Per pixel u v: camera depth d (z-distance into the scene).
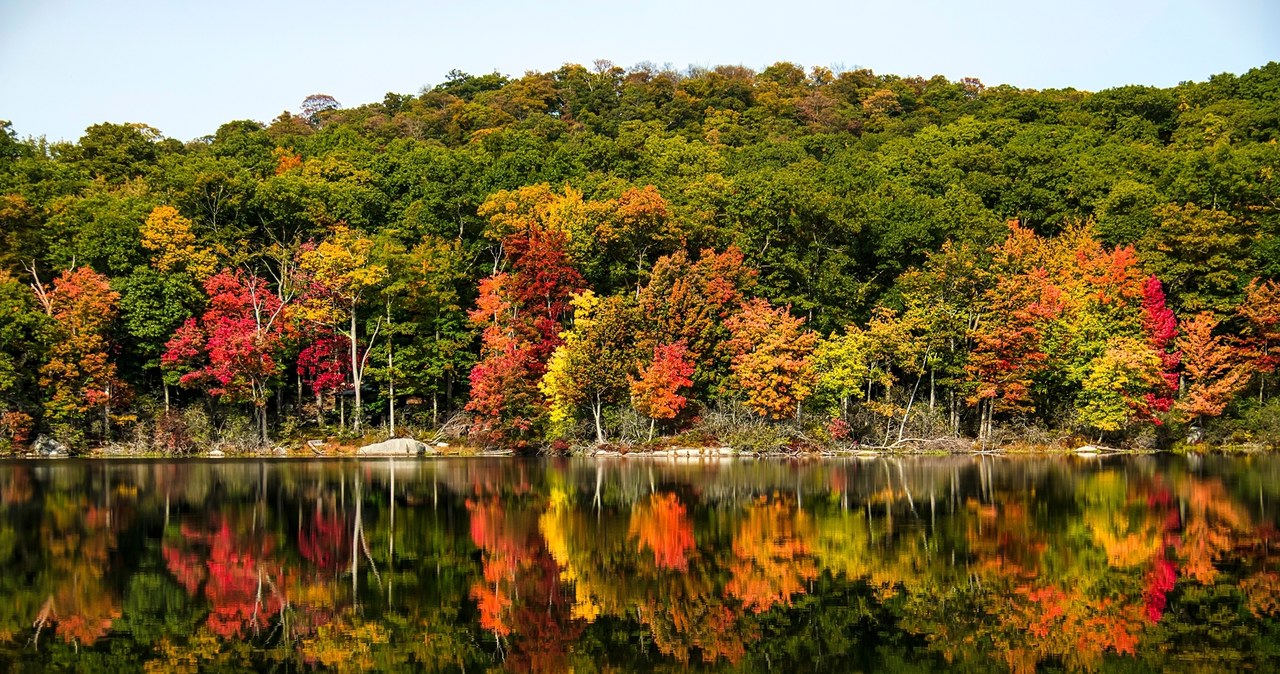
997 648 22.92
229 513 42.47
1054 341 76.94
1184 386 80.06
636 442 75.69
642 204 87.94
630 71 194.12
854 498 46.62
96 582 29.33
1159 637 23.45
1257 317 77.00
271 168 119.31
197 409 79.38
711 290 80.94
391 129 151.50
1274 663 21.45
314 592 28.31
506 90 178.25
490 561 32.41
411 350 83.62
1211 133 121.25
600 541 35.75
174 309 80.19
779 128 154.75
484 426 77.62
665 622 25.42
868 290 90.00
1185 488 49.22
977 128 128.75
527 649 23.28
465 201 99.19
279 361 82.00
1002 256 83.00
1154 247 85.81
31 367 74.81
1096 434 77.94
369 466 65.81
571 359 75.62
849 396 80.12
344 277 80.25
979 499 45.69
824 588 28.61
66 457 73.44
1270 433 75.81
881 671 21.55
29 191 95.19
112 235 81.12
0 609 26.41
